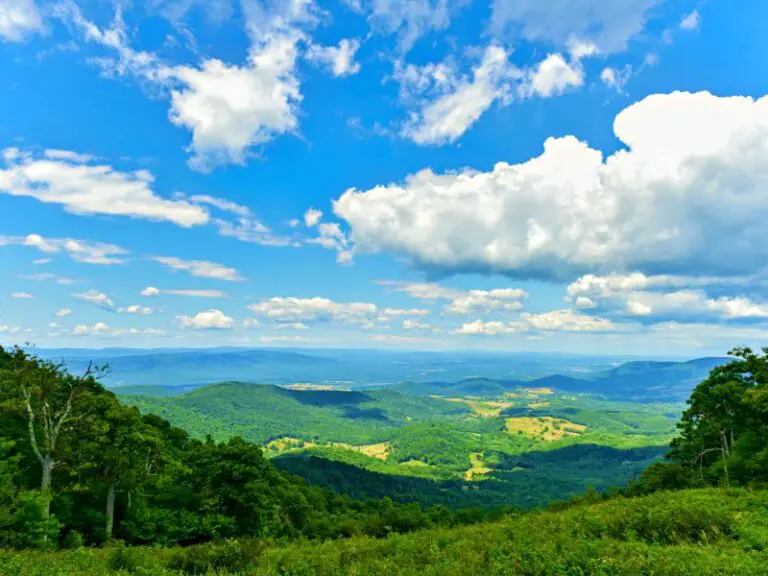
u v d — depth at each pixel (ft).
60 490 117.19
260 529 137.80
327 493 389.80
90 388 153.48
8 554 64.23
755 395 122.42
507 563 41.52
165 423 272.72
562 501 157.48
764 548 42.09
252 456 142.82
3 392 121.29
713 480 130.93
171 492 135.54
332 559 56.49
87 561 61.31
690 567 35.27
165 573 51.01
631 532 52.47
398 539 69.46
